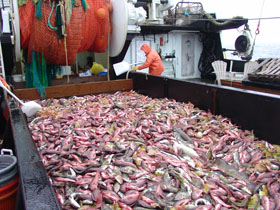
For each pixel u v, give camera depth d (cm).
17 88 719
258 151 348
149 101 616
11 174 236
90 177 278
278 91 547
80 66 1036
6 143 385
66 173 294
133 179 271
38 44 665
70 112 545
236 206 235
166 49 1177
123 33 814
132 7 861
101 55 982
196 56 1291
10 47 706
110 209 227
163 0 1145
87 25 711
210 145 372
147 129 421
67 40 684
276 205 231
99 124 462
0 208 231
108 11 770
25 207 153
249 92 412
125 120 473
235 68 1170
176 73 1245
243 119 430
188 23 1146
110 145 362
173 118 465
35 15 641
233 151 349
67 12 655
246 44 1060
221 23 1116
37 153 229
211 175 287
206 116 482
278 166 308
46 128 446
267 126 387
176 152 342
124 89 772
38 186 176
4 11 644
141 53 1077
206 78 1291
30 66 711
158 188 252
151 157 329
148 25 991
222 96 468
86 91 719
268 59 664
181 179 265
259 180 282
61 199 242
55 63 737
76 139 394
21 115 360
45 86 704
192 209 223
